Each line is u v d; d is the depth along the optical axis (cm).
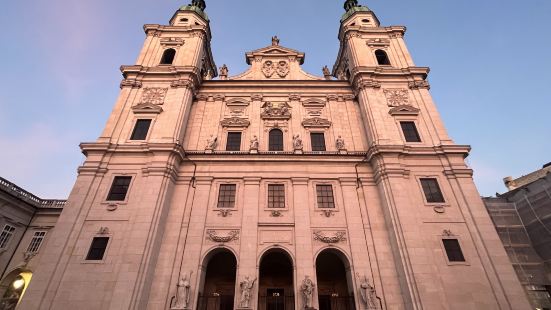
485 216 2325
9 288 2697
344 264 2380
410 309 1994
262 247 2300
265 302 2533
